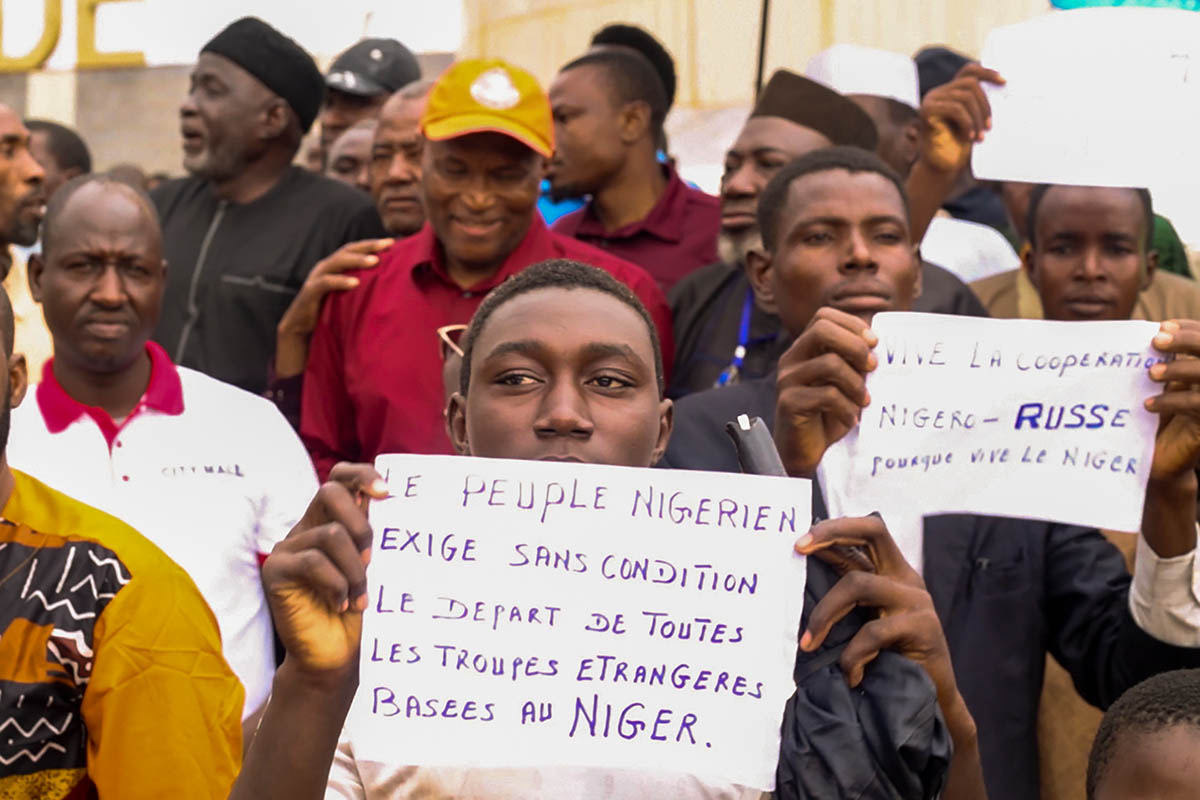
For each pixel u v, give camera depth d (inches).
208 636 108.3
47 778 103.5
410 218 207.9
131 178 282.0
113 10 361.7
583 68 208.5
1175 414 110.2
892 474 112.7
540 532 82.4
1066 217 158.9
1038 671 133.0
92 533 106.3
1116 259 158.6
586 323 87.1
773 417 134.3
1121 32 129.6
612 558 82.4
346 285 173.3
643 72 209.2
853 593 87.6
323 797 79.8
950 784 94.0
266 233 202.5
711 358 171.3
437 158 170.2
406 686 81.0
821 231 135.9
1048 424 112.0
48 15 362.3
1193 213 129.1
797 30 235.3
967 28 224.8
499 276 171.8
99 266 150.5
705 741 81.3
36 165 201.2
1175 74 128.9
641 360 87.9
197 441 151.4
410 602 81.7
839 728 85.4
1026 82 131.6
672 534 82.7
